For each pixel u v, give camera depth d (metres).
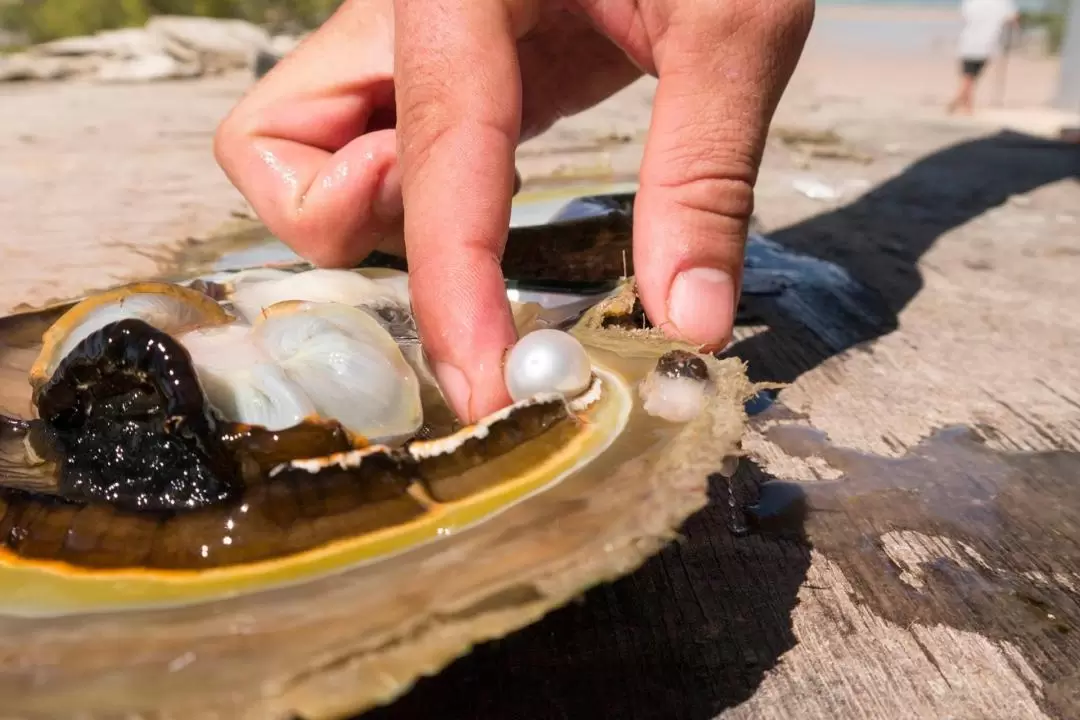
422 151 0.28
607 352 0.28
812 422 0.31
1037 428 0.31
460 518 0.24
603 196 0.38
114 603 0.23
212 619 0.22
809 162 0.62
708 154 0.29
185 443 0.24
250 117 0.34
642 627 0.25
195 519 0.23
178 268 0.38
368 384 0.26
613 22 0.32
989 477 0.29
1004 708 0.24
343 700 0.21
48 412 0.25
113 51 1.46
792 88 1.07
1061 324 0.37
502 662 0.24
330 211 0.33
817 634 0.25
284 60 0.36
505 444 0.25
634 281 0.31
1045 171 0.60
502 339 0.27
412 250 0.28
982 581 0.26
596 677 0.24
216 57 1.49
